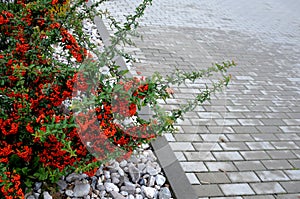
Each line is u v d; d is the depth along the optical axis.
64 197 2.22
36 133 1.87
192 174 2.67
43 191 2.18
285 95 4.26
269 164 2.96
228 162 2.89
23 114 2.04
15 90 2.04
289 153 3.14
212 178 2.67
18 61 2.22
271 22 7.13
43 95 2.17
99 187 2.34
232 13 7.34
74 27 2.61
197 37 5.59
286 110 3.90
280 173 2.86
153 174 2.55
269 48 5.77
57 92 2.16
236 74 4.65
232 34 6.12
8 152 1.99
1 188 1.89
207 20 6.61
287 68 5.08
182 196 2.41
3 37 2.59
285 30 6.76
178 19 6.21
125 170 2.54
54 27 2.39
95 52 2.37
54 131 1.90
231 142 3.16
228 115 3.61
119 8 5.88
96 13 2.93
